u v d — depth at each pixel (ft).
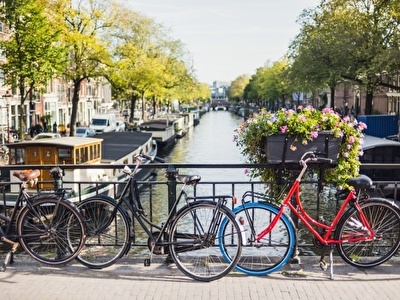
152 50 155.43
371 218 17.30
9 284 16.11
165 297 15.06
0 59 94.79
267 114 17.83
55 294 15.33
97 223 17.67
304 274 16.87
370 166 18.12
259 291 15.48
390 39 90.33
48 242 17.56
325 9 103.81
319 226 17.15
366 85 93.71
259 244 16.98
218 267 17.04
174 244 16.71
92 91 231.50
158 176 94.17
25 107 131.44
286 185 17.99
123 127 164.25
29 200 17.54
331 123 17.33
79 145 53.72
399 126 102.32
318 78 98.07
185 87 188.34
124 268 17.49
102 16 100.48
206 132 220.43
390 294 15.26
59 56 80.07
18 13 76.48
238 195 63.62
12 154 52.90
